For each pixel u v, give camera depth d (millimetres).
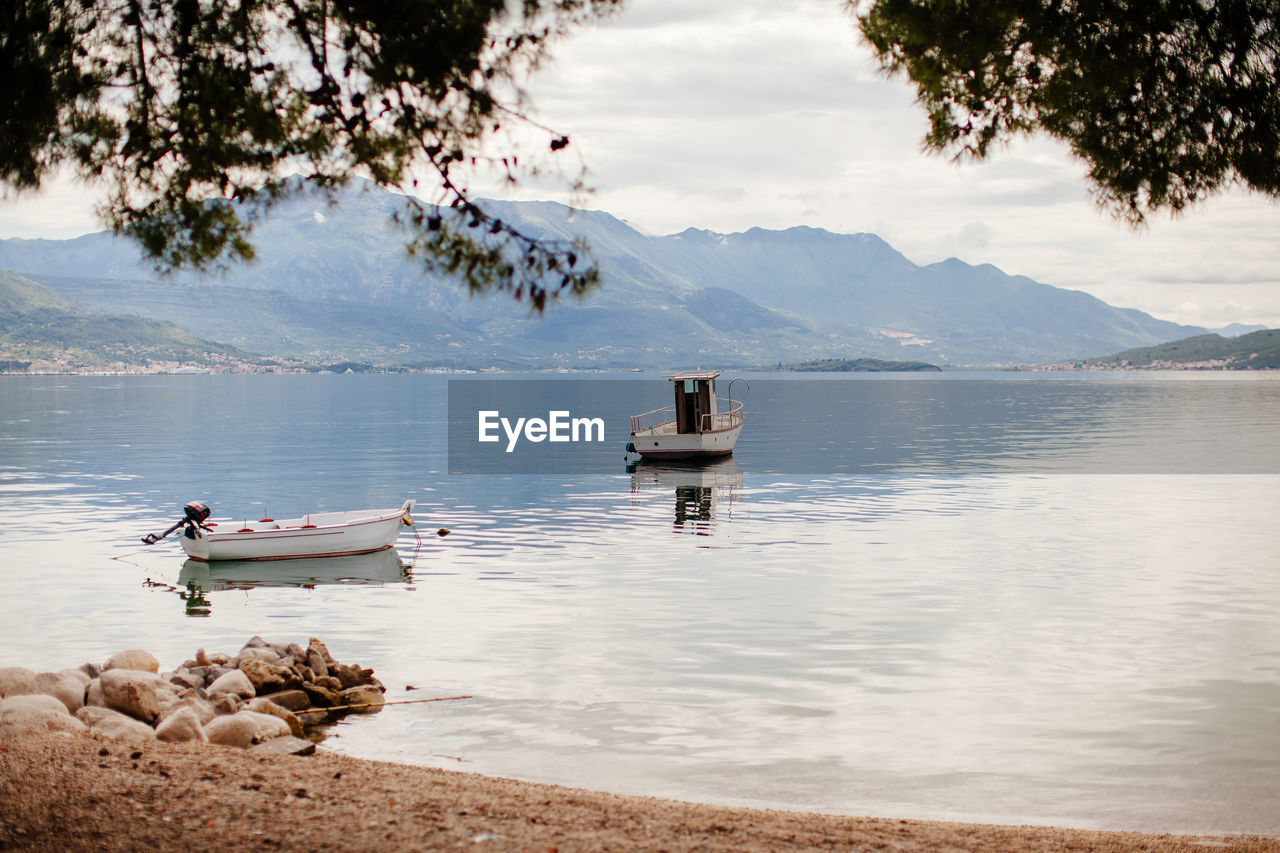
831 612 25812
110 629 24969
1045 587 28984
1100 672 20516
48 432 102125
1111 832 12039
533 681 19891
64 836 9617
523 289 9680
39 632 24609
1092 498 51281
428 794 11555
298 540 34812
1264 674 20344
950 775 15109
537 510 47312
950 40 12102
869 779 14930
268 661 19141
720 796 14266
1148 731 17031
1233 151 12398
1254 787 14680
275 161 11320
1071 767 15406
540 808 11266
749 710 18109
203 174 11414
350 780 12039
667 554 34875
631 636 23438
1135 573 31203
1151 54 11875
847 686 19562
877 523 42438
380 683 19609
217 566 33562
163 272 11859
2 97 10297
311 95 10562
